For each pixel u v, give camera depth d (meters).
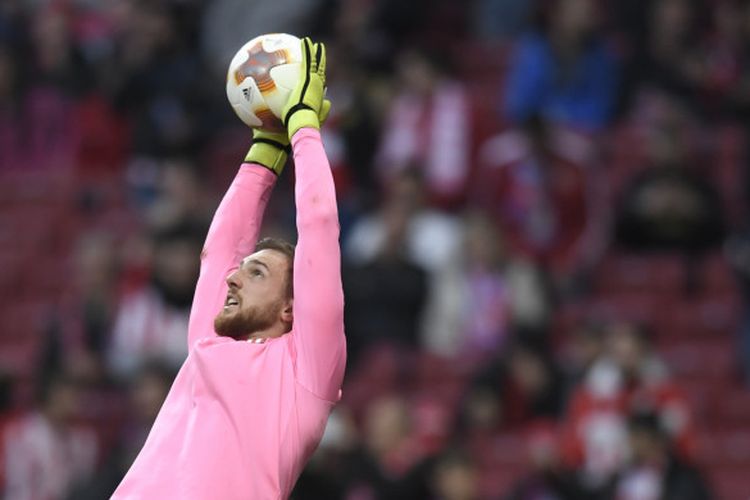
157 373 42.22
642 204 47.47
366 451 39.75
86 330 48.47
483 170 49.03
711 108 52.50
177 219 48.62
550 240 47.94
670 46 53.06
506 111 52.25
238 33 62.47
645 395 39.28
